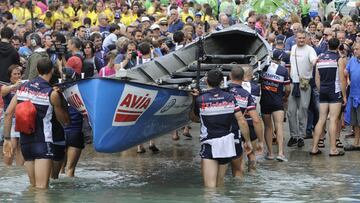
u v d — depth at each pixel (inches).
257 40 1494.8
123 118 1096.8
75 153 1190.3
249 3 2241.6
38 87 1068.5
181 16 2181.3
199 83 1201.4
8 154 1146.7
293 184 1152.8
